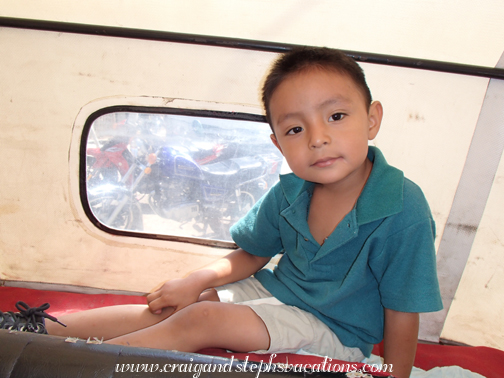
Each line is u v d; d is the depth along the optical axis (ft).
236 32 3.48
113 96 3.80
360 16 3.28
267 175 4.07
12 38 3.68
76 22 3.54
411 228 2.51
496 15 3.12
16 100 3.87
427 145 3.72
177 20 3.46
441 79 3.52
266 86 2.54
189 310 2.47
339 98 2.25
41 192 4.18
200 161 4.02
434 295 2.47
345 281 2.65
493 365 3.65
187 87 3.73
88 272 4.47
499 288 4.02
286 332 2.55
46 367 1.57
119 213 4.23
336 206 2.83
